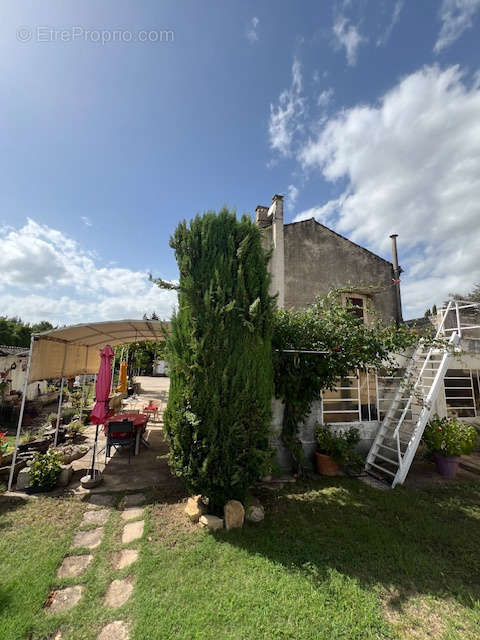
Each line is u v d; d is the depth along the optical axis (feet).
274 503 16.55
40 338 20.99
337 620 8.73
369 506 16.38
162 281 15.23
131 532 13.28
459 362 28.73
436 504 16.92
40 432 28.55
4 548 11.89
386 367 24.09
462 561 11.91
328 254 37.09
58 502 16.06
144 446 27.37
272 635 8.16
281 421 21.27
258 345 14.96
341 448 20.20
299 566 11.14
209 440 13.76
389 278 39.73
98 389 19.39
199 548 12.01
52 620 8.51
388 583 10.48
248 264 15.44
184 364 14.14
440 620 8.96
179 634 8.09
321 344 21.31
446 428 22.52
